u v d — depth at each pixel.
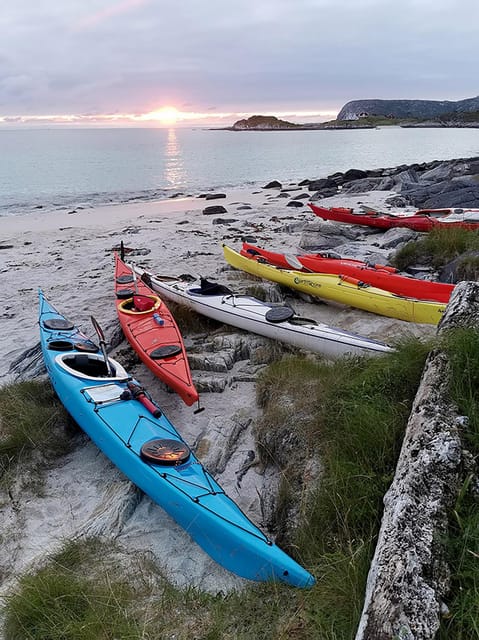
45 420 5.35
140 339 6.64
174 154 63.81
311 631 2.88
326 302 8.80
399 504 2.97
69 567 3.71
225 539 3.64
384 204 19.27
